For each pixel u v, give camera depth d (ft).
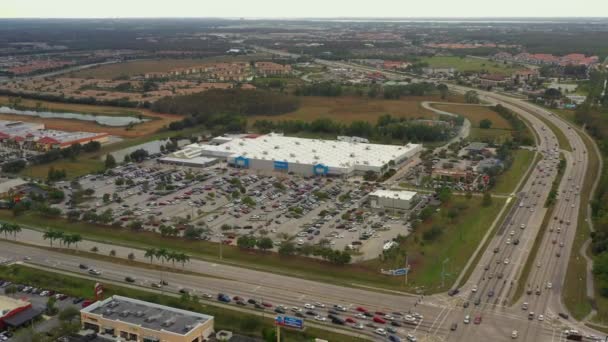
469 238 628.28
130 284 524.93
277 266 567.59
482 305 480.23
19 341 415.64
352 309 476.95
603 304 478.59
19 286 513.86
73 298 495.00
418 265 559.79
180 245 617.21
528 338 428.97
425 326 447.83
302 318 461.78
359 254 587.27
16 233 650.43
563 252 588.91
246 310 476.13
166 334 410.93
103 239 639.35
